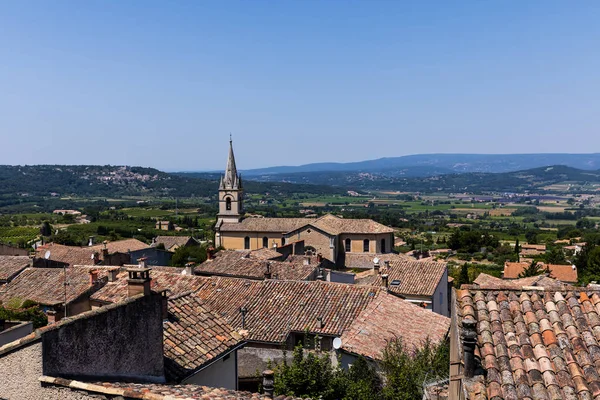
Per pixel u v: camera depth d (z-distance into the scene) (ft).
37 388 39.22
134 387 42.63
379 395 74.33
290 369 73.51
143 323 49.16
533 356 33.22
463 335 32.58
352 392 72.18
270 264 179.22
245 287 122.01
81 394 38.81
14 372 39.86
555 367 32.01
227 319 108.99
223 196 347.77
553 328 35.55
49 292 111.55
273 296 116.67
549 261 368.89
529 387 30.73
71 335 41.47
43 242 312.50
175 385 48.44
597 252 327.67
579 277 311.47
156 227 621.31
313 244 297.94
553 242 571.28
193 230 625.41
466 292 41.32
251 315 110.01
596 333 34.24
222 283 124.67
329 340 101.45
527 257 431.84
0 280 128.98
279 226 333.01
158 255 325.83
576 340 33.73
